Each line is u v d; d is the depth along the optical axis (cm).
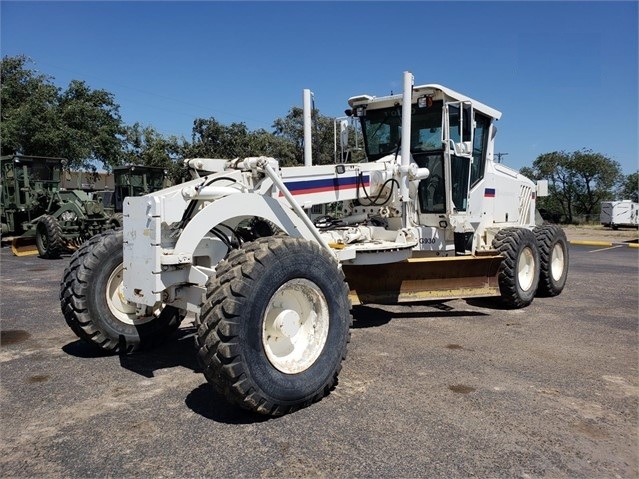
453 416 356
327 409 367
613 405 380
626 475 286
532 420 352
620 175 3975
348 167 573
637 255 1531
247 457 300
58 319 636
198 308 398
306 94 650
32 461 296
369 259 556
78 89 2405
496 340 549
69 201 1436
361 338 550
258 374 335
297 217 426
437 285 635
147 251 377
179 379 426
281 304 374
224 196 410
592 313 693
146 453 305
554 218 3559
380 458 300
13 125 2081
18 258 1320
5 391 401
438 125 655
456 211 677
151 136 2950
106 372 443
